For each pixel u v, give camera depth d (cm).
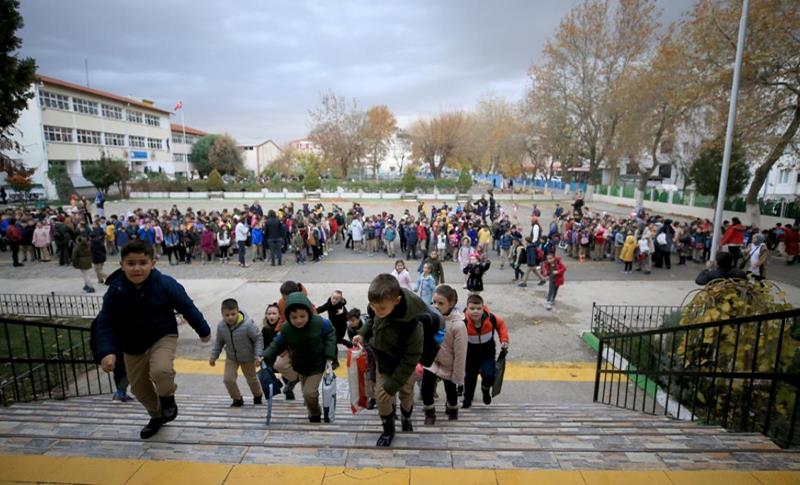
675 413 585
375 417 498
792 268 1666
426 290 1055
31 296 1234
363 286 1475
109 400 616
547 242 1472
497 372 551
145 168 5762
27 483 293
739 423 471
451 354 446
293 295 420
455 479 298
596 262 1866
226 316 544
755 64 1855
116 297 334
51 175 4012
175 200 4409
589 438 384
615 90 3525
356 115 5931
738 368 514
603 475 301
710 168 2705
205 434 377
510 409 561
